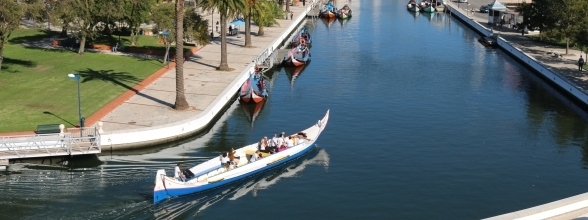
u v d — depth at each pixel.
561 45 109.62
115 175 54.34
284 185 53.78
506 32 123.50
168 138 61.12
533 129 68.62
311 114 72.81
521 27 119.81
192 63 89.06
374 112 73.50
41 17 79.50
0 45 75.75
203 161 58.00
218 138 64.25
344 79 89.38
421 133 66.31
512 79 91.12
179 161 57.88
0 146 55.03
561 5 96.50
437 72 94.88
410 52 110.38
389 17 155.75
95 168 55.78
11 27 73.81
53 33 104.31
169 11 85.56
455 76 92.50
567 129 68.75
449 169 56.91
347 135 65.38
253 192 52.50
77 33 89.88
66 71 80.44
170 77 80.50
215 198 51.41
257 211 49.12
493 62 103.06
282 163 57.66
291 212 48.84
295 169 56.97
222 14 82.06
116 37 103.19
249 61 92.00
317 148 61.78
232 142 63.25
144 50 93.19
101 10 88.50
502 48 113.56
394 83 87.50
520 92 83.88
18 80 75.31
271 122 69.81
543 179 55.31
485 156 60.28
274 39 112.06
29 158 56.00
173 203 50.16
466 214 48.50
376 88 84.56
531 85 87.75
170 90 74.38
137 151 59.56
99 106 66.81
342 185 53.53
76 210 48.03
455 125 69.38
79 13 86.94
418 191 52.34
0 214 46.94
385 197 51.25
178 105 66.69
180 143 62.22
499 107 76.75
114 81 76.75
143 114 65.00
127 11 92.81
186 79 79.81
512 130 68.12
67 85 74.06
